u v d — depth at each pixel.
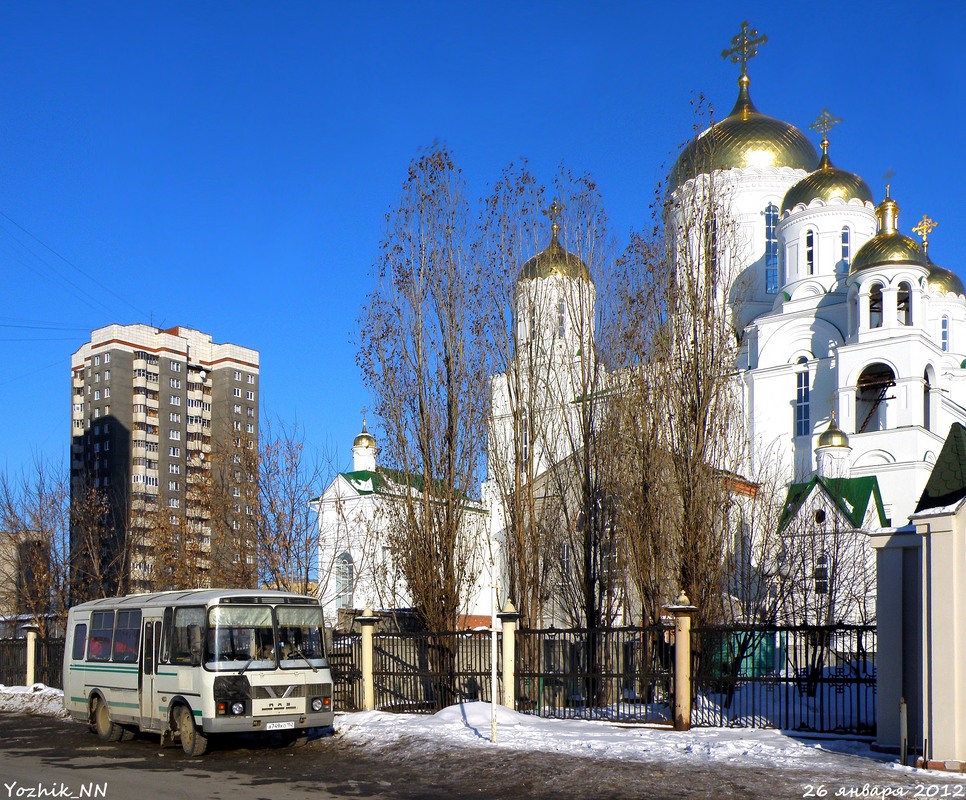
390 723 21.52
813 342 50.66
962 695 14.87
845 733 18.45
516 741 18.64
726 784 14.49
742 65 60.53
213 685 18.55
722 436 26.36
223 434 67.94
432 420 28.02
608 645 22.38
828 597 34.59
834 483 43.78
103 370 95.19
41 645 35.34
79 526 48.41
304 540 38.91
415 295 28.88
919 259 47.41
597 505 27.92
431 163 29.55
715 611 24.08
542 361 30.23
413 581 27.22
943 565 15.05
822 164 55.59
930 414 47.81
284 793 15.00
